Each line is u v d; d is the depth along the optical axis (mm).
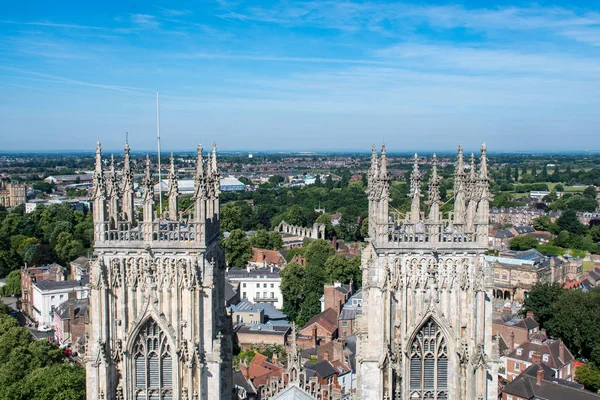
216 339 81938
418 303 82000
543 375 189125
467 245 81438
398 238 81000
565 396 177500
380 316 81312
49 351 187875
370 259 85000
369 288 81750
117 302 81312
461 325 82250
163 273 80812
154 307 80688
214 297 85000
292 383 102500
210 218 84438
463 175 82500
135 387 82375
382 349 81312
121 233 81000
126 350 81188
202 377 81312
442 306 82250
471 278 82125
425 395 83438
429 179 83062
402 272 81625
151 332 81875
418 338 82625
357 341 84125
